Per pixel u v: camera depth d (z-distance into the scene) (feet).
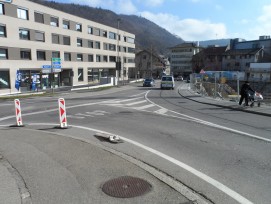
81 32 181.98
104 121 41.09
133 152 24.13
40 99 87.15
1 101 82.69
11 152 22.70
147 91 123.65
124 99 81.87
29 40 132.77
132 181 16.49
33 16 135.23
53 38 152.66
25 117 47.06
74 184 16.06
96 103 68.69
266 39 297.33
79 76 181.88
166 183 16.20
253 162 21.33
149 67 349.82
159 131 33.40
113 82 187.11
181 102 72.74
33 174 17.67
